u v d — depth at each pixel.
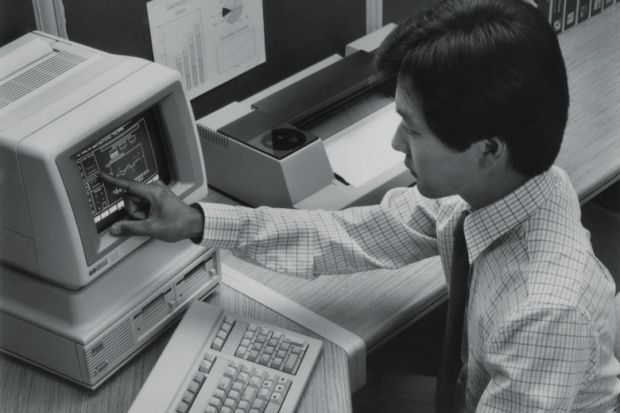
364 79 1.81
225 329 1.35
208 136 1.68
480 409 1.15
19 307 1.31
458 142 1.06
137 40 1.66
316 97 1.75
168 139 1.34
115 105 1.20
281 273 1.42
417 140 1.10
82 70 1.30
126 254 1.30
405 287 1.51
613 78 2.08
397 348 2.30
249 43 1.87
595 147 1.84
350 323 1.43
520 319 1.08
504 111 1.02
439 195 1.17
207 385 1.26
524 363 1.08
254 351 1.31
